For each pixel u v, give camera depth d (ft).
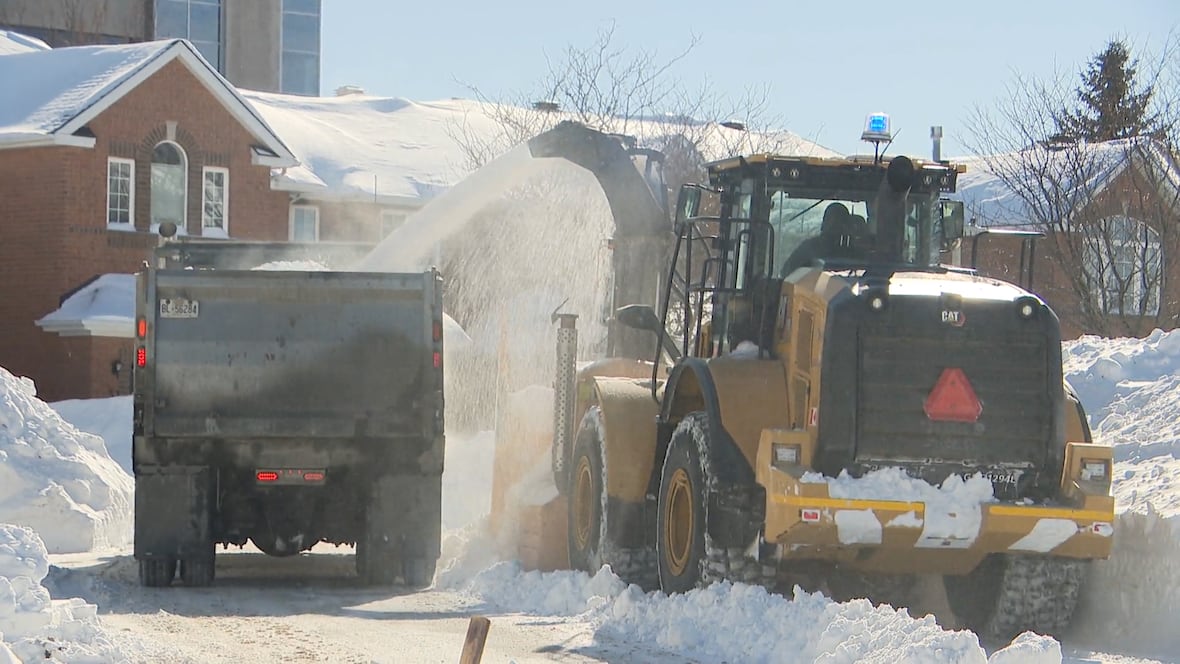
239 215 371.76
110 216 351.67
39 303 346.13
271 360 143.43
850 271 116.78
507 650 105.19
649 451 132.77
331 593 138.92
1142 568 118.11
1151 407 152.76
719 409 116.98
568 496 148.87
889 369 110.32
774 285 122.11
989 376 111.04
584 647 106.52
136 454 141.79
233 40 579.89
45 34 540.11
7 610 93.40
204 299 143.02
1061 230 288.92
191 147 363.15
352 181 399.44
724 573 115.65
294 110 458.09
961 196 355.36
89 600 130.11
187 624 116.06
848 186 126.62
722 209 131.03
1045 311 111.96
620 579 130.31
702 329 135.95
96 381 333.83
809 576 129.39
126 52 367.45
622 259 157.89
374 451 145.07
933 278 115.44
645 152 161.89
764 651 101.55
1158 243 284.61
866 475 109.40
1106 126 327.47
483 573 142.10
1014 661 88.99
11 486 175.83
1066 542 108.68
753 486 114.93
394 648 104.99
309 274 143.54
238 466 144.05
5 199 351.87
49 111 351.25
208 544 142.41
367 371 144.46
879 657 90.68
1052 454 110.83
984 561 119.14
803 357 115.24
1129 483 133.39
